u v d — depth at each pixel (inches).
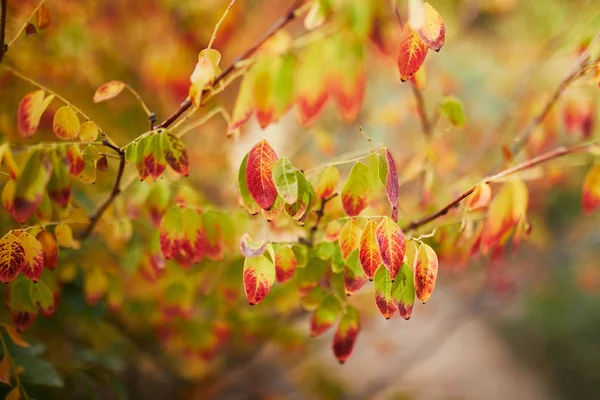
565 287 99.0
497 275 67.2
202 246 29.8
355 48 34.1
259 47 32.4
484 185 28.9
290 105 31.9
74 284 34.4
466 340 109.7
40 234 28.6
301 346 45.1
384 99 57.1
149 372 54.7
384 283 26.9
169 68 42.0
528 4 54.5
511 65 58.7
